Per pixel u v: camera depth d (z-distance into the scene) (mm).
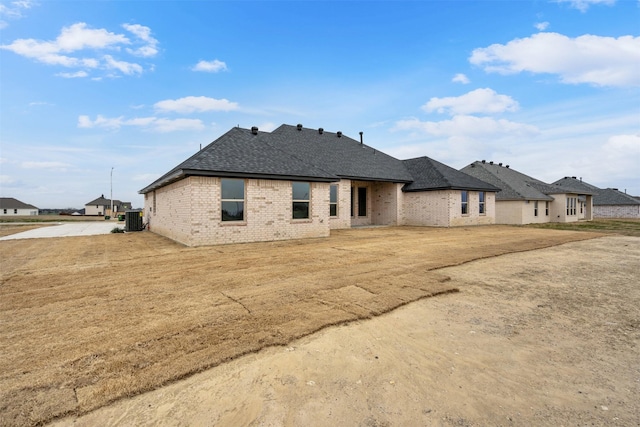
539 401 2625
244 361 3207
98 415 2365
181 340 3605
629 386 2852
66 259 8883
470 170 30125
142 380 2789
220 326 4008
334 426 2285
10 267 7789
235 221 11961
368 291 5570
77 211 102688
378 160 23141
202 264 7961
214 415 2395
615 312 4781
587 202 34500
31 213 90000
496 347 3631
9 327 3998
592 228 20781
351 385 2838
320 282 6129
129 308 4691
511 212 25641
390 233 16125
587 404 2582
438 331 4059
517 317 4562
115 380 2791
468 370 3125
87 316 4379
